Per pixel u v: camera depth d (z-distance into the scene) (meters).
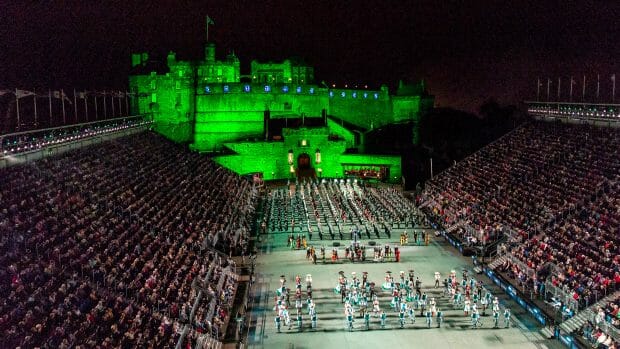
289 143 142.88
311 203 113.06
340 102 164.88
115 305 48.81
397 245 86.62
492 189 95.75
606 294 55.19
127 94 142.62
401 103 166.62
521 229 76.81
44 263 48.84
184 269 62.78
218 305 60.16
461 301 62.66
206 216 85.12
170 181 94.69
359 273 73.50
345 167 144.00
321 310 61.72
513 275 68.12
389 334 55.47
